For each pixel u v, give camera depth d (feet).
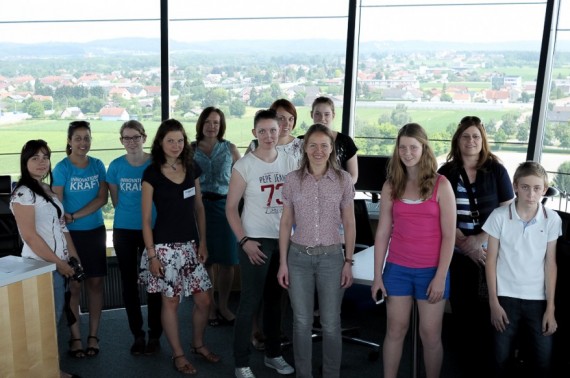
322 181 9.79
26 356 9.40
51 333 9.83
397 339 9.73
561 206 16.07
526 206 9.13
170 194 11.00
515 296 9.20
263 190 10.48
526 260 9.11
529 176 8.87
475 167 10.89
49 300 9.74
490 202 10.77
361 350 12.95
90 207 12.16
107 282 15.34
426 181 9.02
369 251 11.59
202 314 11.98
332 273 9.89
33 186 10.27
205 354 12.23
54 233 10.59
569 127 16.63
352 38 17.84
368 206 16.61
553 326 9.07
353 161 12.68
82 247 12.24
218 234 13.57
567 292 9.43
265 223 10.54
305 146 9.72
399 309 9.52
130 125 12.09
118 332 13.89
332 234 9.89
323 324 10.12
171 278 11.14
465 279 10.92
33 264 9.67
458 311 11.22
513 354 10.37
